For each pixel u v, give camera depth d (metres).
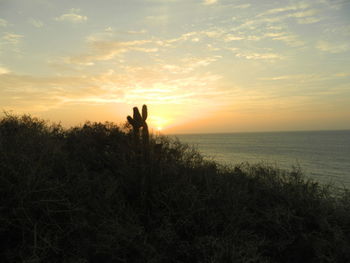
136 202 4.05
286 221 4.08
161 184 4.20
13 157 3.64
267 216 4.13
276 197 4.75
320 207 4.39
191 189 4.09
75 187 3.74
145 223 3.79
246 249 3.44
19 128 5.18
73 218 3.37
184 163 5.26
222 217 3.98
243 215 3.98
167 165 4.75
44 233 3.14
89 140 5.40
